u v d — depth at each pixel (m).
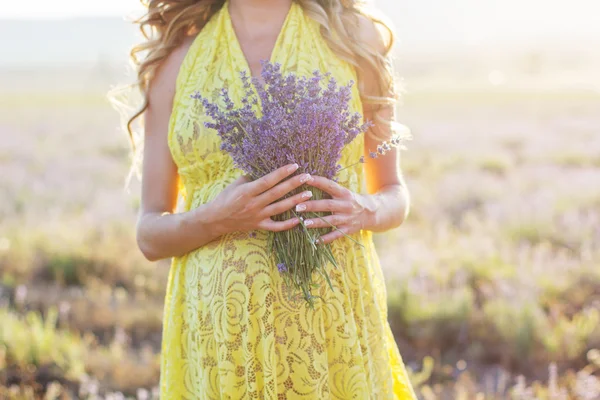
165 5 2.24
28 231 8.41
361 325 2.01
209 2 2.20
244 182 1.91
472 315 5.53
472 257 7.08
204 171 2.06
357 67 2.14
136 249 7.88
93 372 4.99
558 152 17.56
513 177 13.47
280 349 1.92
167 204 2.23
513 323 5.30
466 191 11.67
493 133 23.94
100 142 23.23
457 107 40.56
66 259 7.39
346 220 1.90
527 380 4.90
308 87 1.81
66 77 127.75
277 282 1.93
